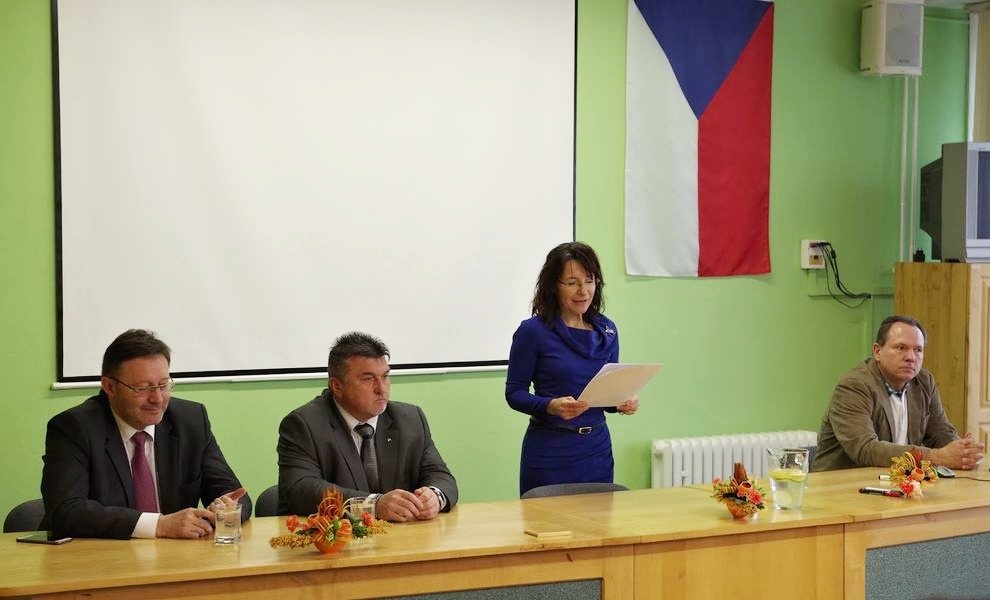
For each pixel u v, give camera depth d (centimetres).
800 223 550
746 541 281
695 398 525
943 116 588
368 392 302
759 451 525
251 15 425
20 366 396
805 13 547
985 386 516
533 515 293
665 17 507
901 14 547
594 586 263
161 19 410
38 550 249
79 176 400
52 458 275
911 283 541
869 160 566
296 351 437
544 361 369
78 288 401
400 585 245
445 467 317
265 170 429
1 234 392
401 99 452
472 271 468
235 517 255
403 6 451
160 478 293
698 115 516
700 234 519
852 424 388
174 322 416
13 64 392
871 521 297
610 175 498
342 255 444
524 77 476
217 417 425
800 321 552
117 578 222
